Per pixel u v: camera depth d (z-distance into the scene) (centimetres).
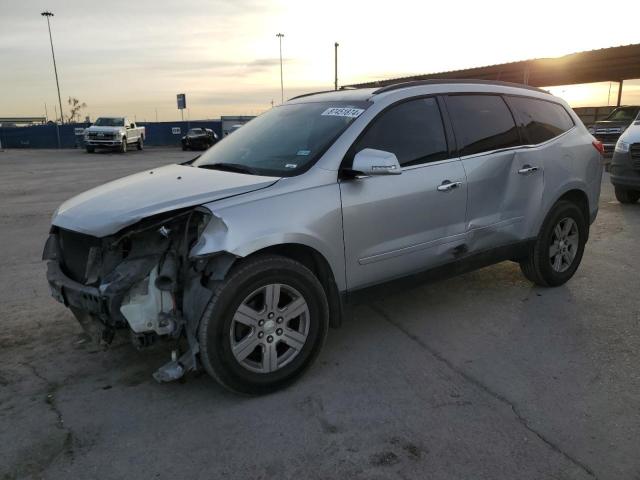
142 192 348
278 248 343
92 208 341
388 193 377
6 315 470
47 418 315
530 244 489
